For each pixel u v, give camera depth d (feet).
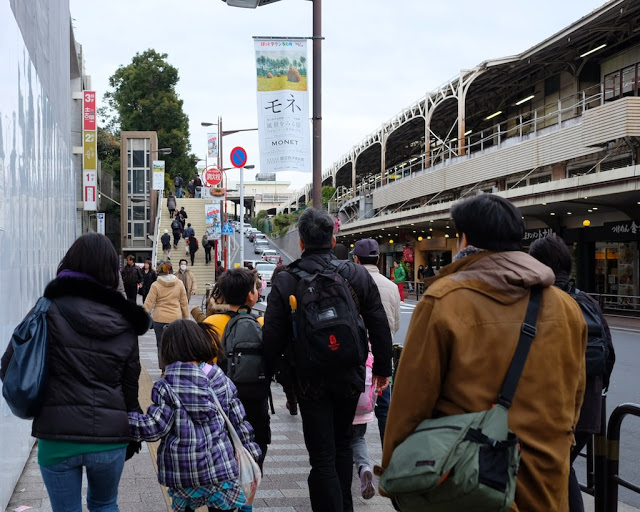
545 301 7.39
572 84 102.94
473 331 7.07
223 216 114.21
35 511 14.24
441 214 103.76
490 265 7.48
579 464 20.75
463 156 114.83
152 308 32.35
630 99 71.92
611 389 31.53
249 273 14.78
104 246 10.10
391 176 155.84
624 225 81.82
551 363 7.14
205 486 10.70
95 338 9.66
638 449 21.38
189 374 10.77
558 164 91.61
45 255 23.67
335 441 13.46
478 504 6.51
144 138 155.74
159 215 142.72
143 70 207.41
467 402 6.97
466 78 112.06
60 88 36.96
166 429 10.50
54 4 32.12
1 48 14.43
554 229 95.91
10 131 15.60
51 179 26.48
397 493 6.85
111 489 10.13
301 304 12.00
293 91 28.81
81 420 9.46
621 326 67.05
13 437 15.67
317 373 11.84
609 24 82.43
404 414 7.21
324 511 12.07
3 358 9.45
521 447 6.91
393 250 161.17
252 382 13.66
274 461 18.85
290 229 217.97
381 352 13.28
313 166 29.99
